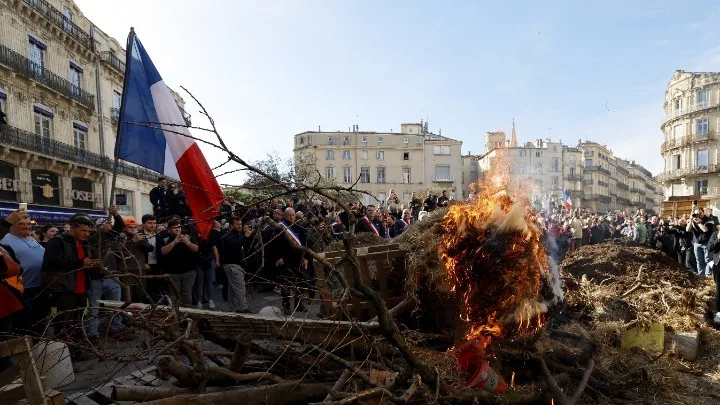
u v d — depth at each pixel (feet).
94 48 81.10
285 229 9.15
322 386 9.53
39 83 64.95
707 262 33.01
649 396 12.16
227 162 8.00
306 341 11.07
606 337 15.01
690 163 147.33
